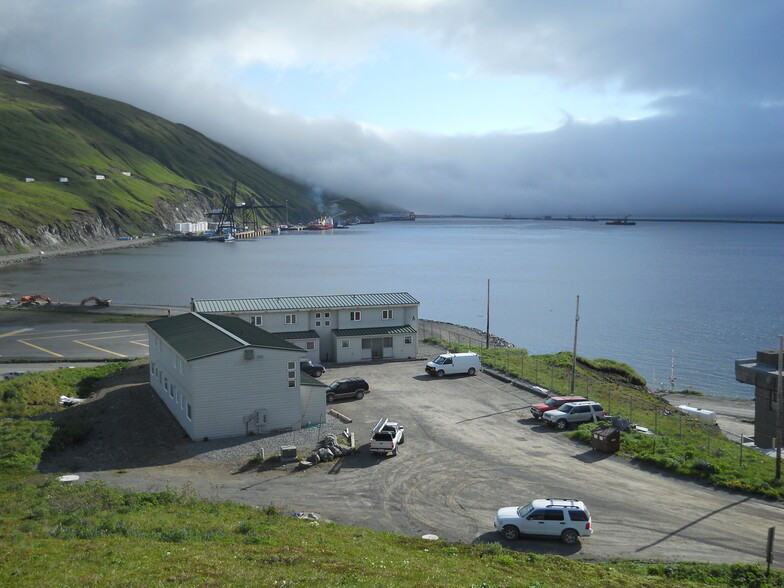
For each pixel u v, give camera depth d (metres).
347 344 71.12
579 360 79.38
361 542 26.23
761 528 30.62
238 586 18.64
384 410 52.66
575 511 29.23
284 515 31.02
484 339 103.19
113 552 21.59
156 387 56.91
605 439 42.03
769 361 44.53
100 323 103.62
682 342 122.94
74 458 40.94
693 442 44.97
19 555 20.97
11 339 89.81
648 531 30.39
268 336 52.88
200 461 40.72
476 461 40.59
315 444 43.91
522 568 24.58
